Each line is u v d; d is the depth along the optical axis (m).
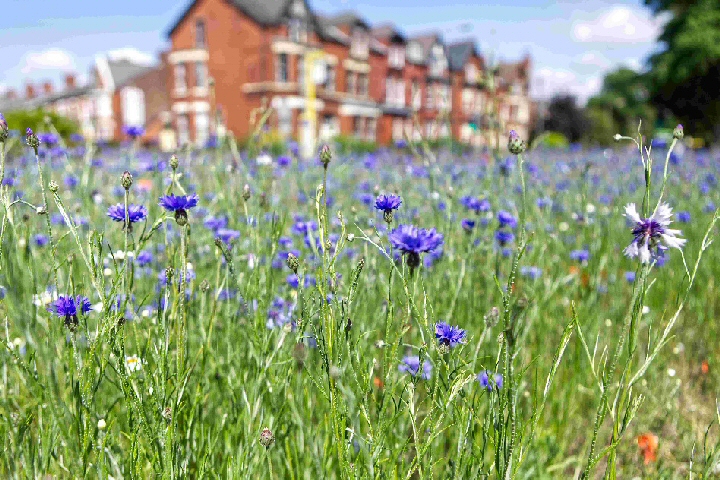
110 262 2.77
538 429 2.21
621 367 2.82
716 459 1.57
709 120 31.06
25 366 1.74
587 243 4.21
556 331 3.06
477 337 2.45
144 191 3.41
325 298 1.49
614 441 1.44
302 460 1.99
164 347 1.63
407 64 38.75
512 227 3.16
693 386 3.01
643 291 1.40
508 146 1.42
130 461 1.59
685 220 4.20
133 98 38.66
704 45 29.59
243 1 29.23
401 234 1.47
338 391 1.54
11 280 2.03
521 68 51.41
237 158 3.05
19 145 4.79
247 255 2.48
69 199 3.97
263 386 1.93
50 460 1.89
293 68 29.19
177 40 30.25
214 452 2.02
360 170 6.52
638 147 1.46
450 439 2.14
